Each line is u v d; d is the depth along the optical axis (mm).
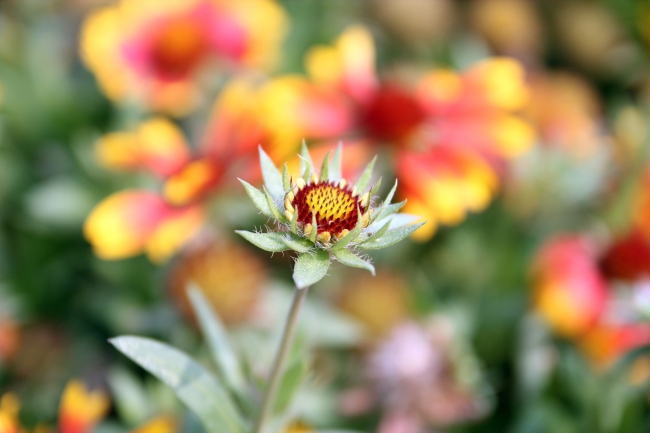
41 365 520
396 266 560
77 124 609
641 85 703
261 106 508
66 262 551
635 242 526
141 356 378
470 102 533
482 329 543
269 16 610
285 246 360
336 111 523
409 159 508
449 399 505
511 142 520
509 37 714
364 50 551
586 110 671
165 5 589
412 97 527
